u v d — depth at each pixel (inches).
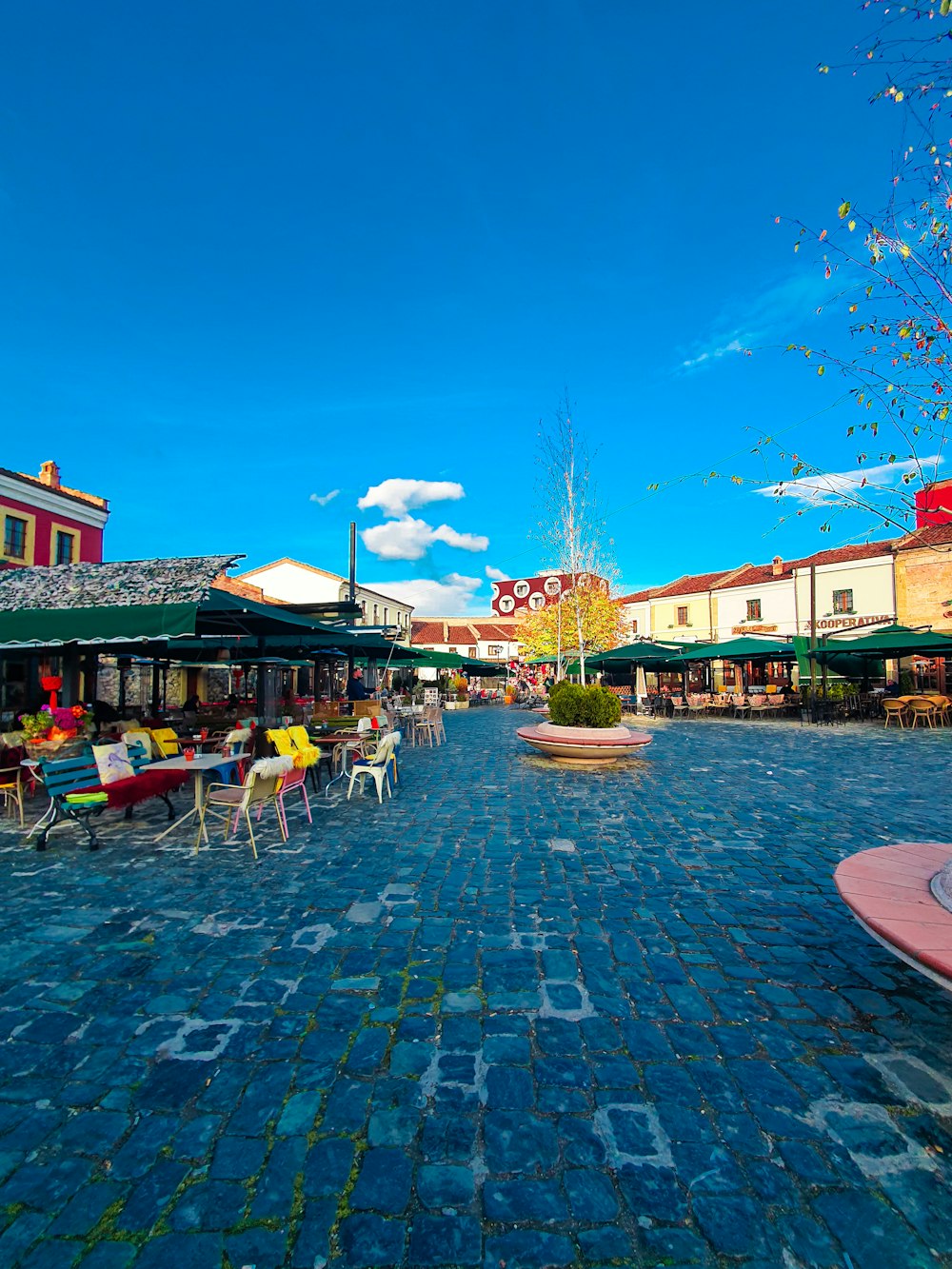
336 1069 103.6
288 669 944.9
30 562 730.8
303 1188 79.9
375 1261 69.9
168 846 237.1
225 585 992.9
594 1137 88.4
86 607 269.3
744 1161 83.7
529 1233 73.4
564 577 717.9
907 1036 113.0
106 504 841.5
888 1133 88.8
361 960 143.2
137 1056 107.3
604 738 420.5
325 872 205.9
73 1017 119.4
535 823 274.1
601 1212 76.2
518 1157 84.8
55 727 297.9
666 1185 80.0
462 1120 91.9
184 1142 87.6
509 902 178.2
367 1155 85.3
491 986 131.0
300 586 1603.1
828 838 246.4
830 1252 70.8
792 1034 113.5
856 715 842.2
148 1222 75.0
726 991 128.9
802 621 1269.7
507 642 2370.8
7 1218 75.7
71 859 221.5
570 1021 117.6
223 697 1059.3
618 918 167.2
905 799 320.2
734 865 211.8
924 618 1057.5
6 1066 104.3
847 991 128.7
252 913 170.4
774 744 572.7
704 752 512.4
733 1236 72.9
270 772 229.9
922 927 100.0
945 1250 70.9
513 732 744.3
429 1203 77.5
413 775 409.7
